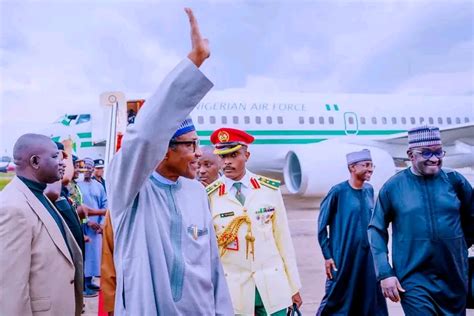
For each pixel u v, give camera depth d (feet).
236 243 10.43
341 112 52.65
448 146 55.42
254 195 10.74
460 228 11.09
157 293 6.44
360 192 14.89
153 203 6.76
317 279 23.41
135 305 6.32
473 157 58.13
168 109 5.99
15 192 8.41
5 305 7.82
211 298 7.00
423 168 10.95
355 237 14.52
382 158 46.88
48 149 8.80
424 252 10.84
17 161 8.80
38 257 8.30
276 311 10.31
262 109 49.80
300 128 50.39
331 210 14.89
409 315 10.90
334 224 14.87
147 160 6.08
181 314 6.56
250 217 10.53
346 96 54.90
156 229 6.61
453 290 10.95
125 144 6.05
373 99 55.67
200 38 6.05
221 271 7.48
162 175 7.07
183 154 6.98
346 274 14.57
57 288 8.47
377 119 53.93
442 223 10.87
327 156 45.50
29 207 8.34
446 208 10.94
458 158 57.47
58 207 10.84
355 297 14.55
